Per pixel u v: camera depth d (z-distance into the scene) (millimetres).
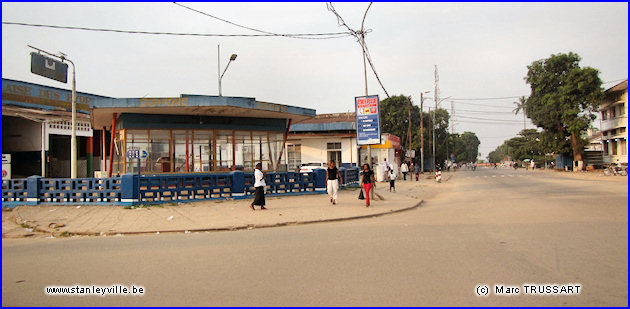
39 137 28969
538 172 49812
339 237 8805
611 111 46688
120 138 18188
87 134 32375
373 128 17203
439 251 7195
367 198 14492
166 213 12625
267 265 6484
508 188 23047
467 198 18047
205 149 18875
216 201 15383
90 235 10008
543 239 8039
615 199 15000
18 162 29609
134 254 7535
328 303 4797
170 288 5461
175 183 14867
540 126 48094
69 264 6883
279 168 20984
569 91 43094
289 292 5199
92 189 14281
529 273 5820
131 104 16406
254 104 17375
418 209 14469
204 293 5230
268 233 9695
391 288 5273
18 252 7992
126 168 17469
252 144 20078
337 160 35000
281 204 14938
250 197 16312
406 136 56906
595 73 41812
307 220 11461
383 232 9336
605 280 5484
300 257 6969
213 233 9969
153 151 17953
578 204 13797
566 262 6332
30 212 13016
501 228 9461
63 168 32781
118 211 12961
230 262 6734
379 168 32625
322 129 34469
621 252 6934
